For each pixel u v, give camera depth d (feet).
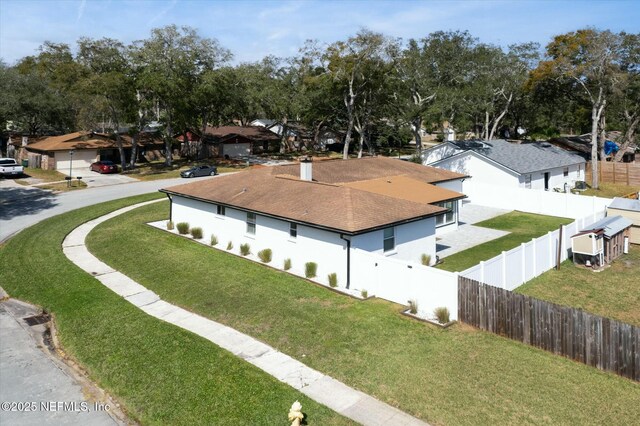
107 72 157.89
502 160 128.67
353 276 57.88
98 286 61.57
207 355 42.88
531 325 42.88
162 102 174.40
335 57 169.89
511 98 205.98
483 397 35.50
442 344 43.50
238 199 76.07
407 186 87.92
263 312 51.90
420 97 190.19
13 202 118.21
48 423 35.01
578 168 147.43
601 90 135.95
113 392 38.55
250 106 232.53
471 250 77.61
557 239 68.39
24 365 43.60
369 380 38.27
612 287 60.34
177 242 79.97
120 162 185.16
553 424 32.32
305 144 252.62
